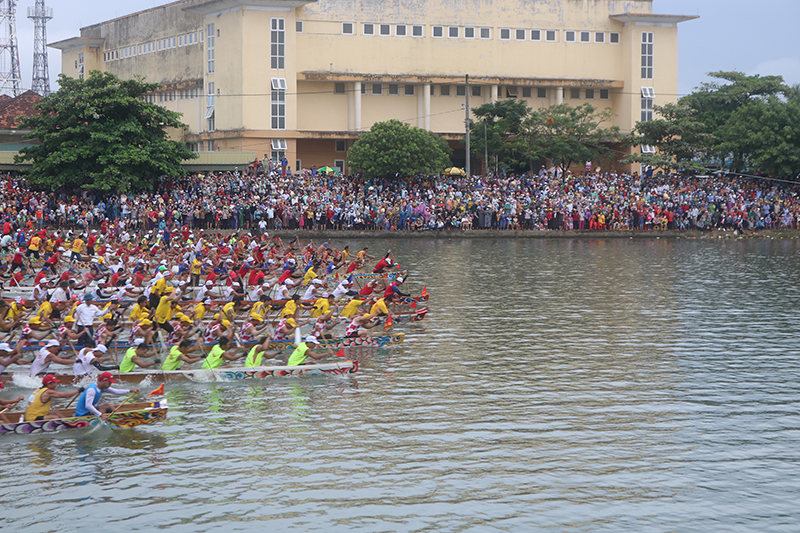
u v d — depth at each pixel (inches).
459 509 562.9
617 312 1290.6
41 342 952.9
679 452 667.4
